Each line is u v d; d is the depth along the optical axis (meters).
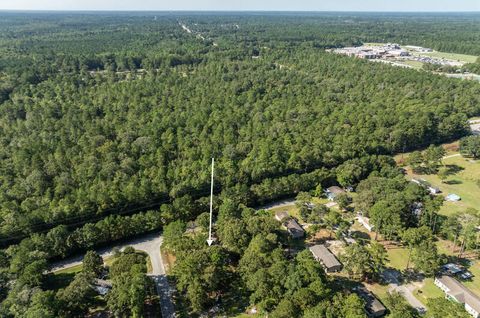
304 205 129.62
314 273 90.00
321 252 109.38
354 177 155.12
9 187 133.25
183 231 112.88
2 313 80.75
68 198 123.50
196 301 86.75
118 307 83.31
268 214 121.38
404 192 132.00
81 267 106.12
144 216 120.44
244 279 94.69
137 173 144.50
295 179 145.38
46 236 106.62
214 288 91.75
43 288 96.00
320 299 84.44
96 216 123.12
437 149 174.12
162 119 194.75
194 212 128.62
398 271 106.75
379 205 120.94
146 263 104.56
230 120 195.38
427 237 110.31
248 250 100.12
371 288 99.69
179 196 133.62
